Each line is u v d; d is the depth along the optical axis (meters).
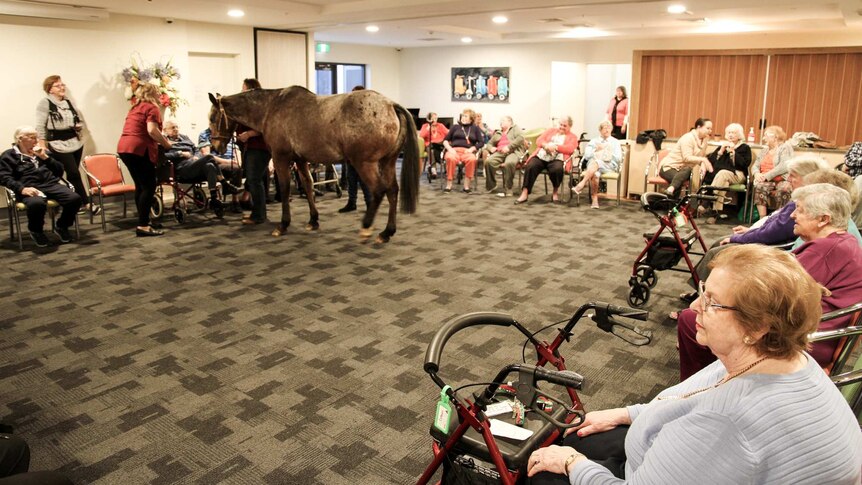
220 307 4.44
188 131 9.35
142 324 4.13
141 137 6.17
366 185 6.36
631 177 8.66
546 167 8.49
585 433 1.92
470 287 4.89
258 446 2.76
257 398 3.17
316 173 9.02
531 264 5.52
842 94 9.27
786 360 1.33
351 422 2.95
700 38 10.86
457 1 6.93
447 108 14.79
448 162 9.35
